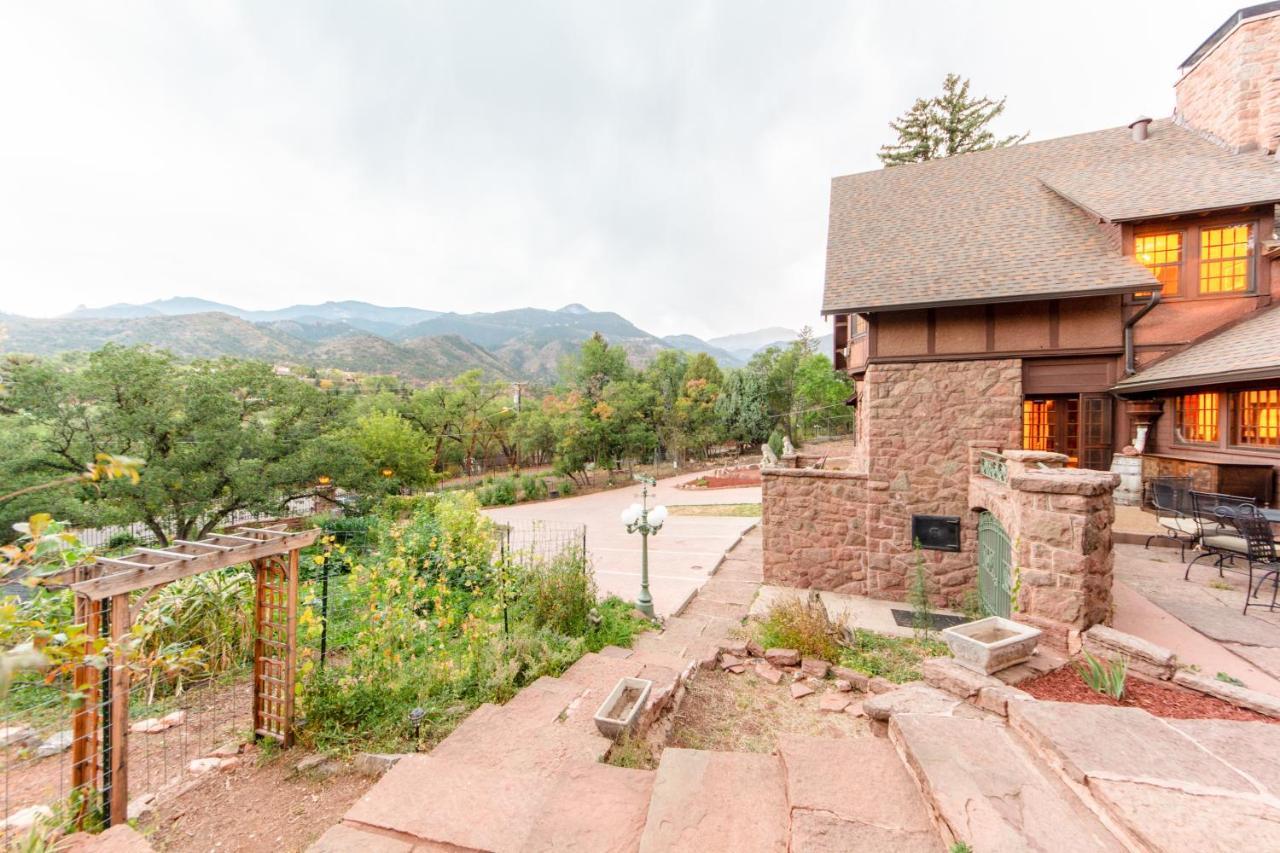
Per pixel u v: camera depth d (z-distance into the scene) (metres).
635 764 3.56
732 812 2.39
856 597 9.89
